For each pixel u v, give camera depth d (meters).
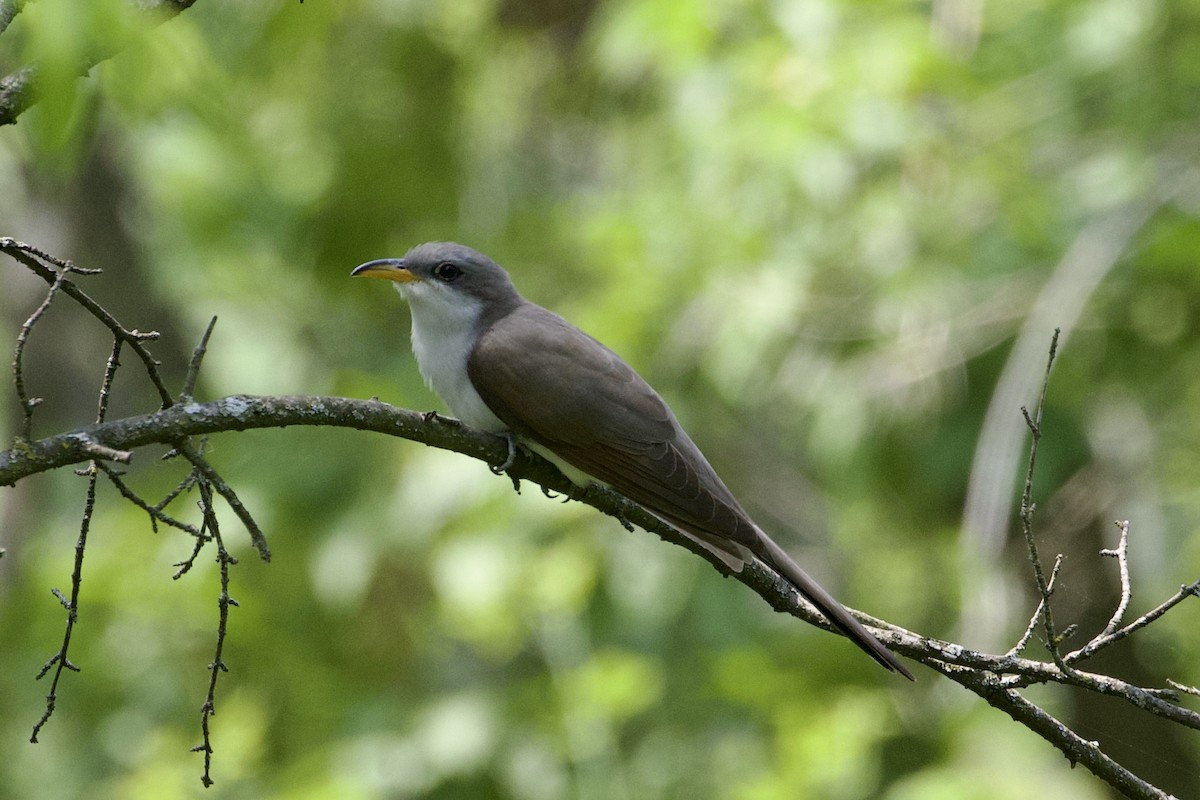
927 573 14.81
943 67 12.22
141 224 15.34
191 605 13.30
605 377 7.64
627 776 13.28
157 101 5.12
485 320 8.20
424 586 13.37
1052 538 13.50
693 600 13.82
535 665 14.33
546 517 12.47
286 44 12.85
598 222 12.96
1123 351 13.27
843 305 12.76
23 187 14.87
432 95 14.66
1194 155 12.56
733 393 12.95
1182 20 12.71
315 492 13.09
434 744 12.40
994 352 13.16
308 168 14.73
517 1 15.32
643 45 12.87
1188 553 14.55
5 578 14.37
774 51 12.41
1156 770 13.23
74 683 13.69
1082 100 13.33
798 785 12.05
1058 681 5.89
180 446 4.95
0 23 4.76
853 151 12.20
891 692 13.71
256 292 15.73
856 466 13.65
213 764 13.05
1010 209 12.69
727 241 12.55
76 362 15.55
